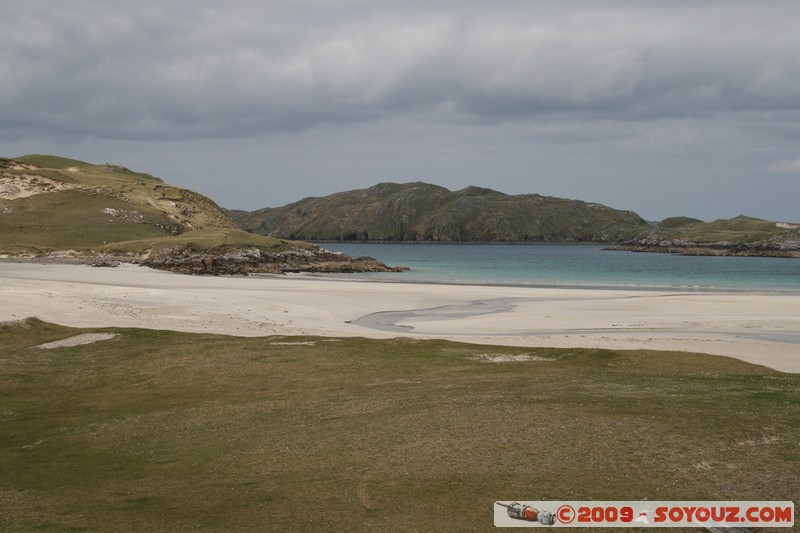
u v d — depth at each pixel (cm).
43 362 3584
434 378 3009
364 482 1627
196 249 14725
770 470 1538
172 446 2120
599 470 1602
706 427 1866
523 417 2050
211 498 1595
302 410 2441
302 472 1752
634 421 1952
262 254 15225
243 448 2023
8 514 1518
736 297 8294
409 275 14212
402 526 1352
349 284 10275
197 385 3117
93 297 6581
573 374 3033
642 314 6531
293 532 1353
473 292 9044
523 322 6012
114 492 1684
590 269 17162
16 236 15912
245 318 5734
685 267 18450
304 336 4359
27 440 2269
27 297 6128
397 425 2072
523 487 1523
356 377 3128
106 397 2942
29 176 19712
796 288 10562
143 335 4278
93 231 16988
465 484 1566
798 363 3756
